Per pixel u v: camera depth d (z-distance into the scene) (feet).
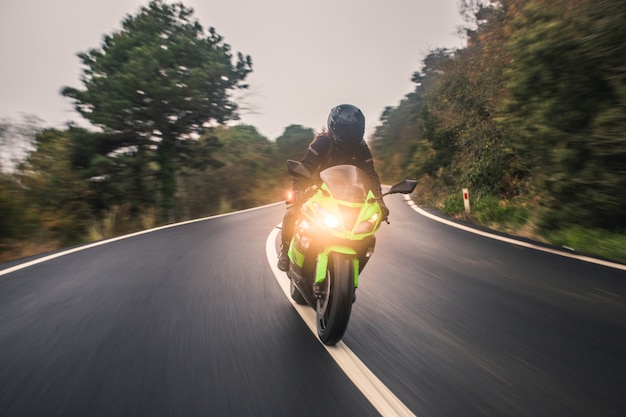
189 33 57.11
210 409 8.56
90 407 8.66
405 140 132.98
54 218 36.42
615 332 12.57
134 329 12.78
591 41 24.20
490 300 15.52
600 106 25.02
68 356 11.02
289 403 8.78
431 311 14.42
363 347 11.57
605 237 24.40
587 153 25.61
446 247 25.25
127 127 53.01
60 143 45.09
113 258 22.95
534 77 27.84
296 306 14.75
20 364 10.64
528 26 28.63
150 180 55.98
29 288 17.34
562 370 10.30
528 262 21.01
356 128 12.32
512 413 8.52
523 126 29.07
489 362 10.71
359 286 17.40
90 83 53.21
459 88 53.21
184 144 59.72
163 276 18.94
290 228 14.16
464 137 50.14
